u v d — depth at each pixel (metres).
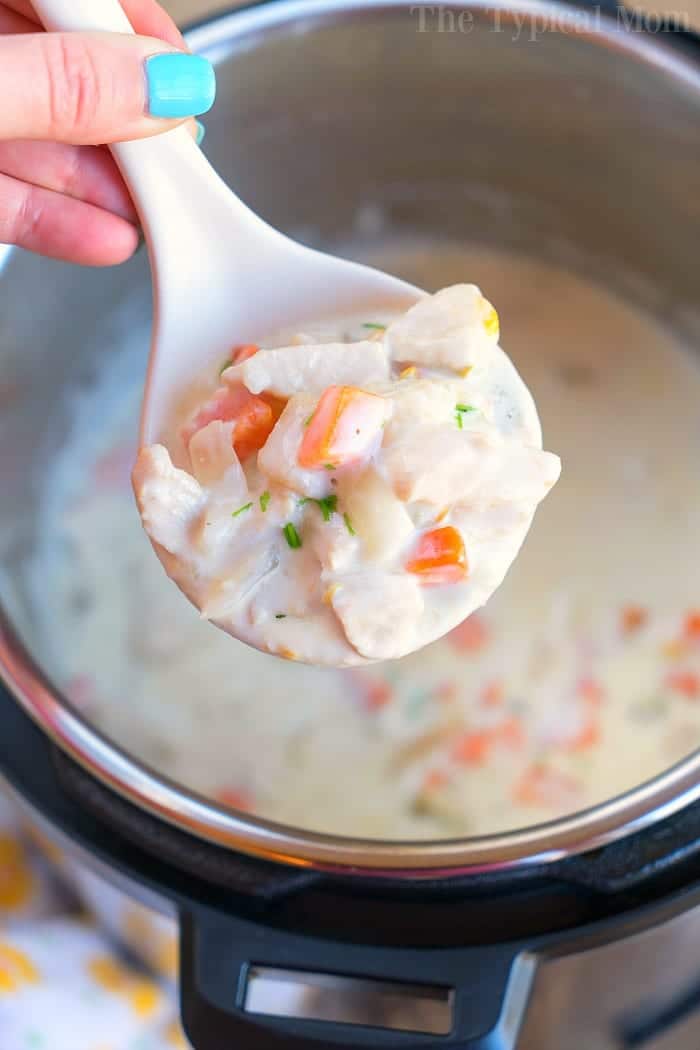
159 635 0.59
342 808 0.54
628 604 0.57
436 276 0.66
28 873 0.53
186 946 0.42
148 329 0.61
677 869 0.42
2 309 0.52
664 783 0.40
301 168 0.58
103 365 0.61
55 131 0.39
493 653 0.56
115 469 0.63
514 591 0.57
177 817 0.41
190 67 0.39
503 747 0.55
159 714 0.57
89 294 0.56
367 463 0.39
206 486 0.40
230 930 0.42
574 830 0.40
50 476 0.61
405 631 0.38
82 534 0.61
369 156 0.58
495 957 0.41
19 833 0.53
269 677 0.57
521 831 0.40
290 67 0.52
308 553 0.40
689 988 0.50
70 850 0.44
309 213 0.61
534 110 0.55
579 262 0.64
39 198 0.44
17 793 0.44
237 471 0.40
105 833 0.43
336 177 0.59
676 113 0.51
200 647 0.58
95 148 0.44
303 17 0.50
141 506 0.40
